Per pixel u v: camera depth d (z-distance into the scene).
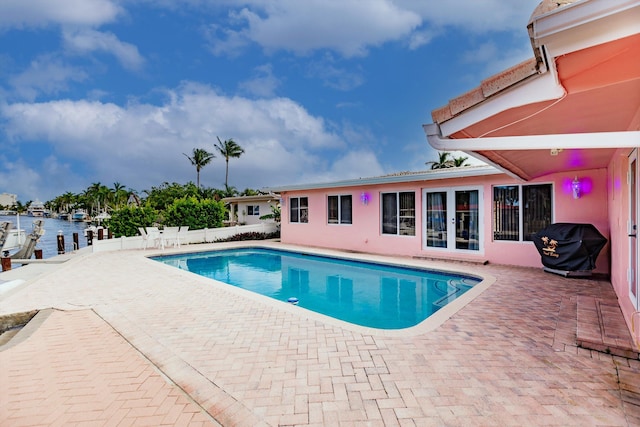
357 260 10.75
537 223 8.57
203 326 4.71
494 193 9.27
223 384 3.15
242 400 2.89
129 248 13.43
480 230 9.52
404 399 2.86
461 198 9.91
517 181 8.81
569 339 4.05
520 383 3.08
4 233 14.90
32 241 14.81
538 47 1.79
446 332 4.34
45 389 3.14
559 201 8.12
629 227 4.42
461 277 8.27
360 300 7.31
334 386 3.08
